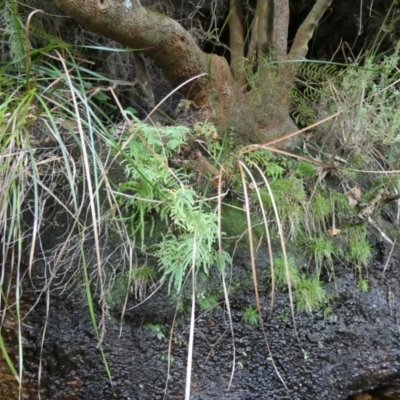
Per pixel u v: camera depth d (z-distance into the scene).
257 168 1.14
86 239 1.11
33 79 1.17
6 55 1.42
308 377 1.10
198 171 1.19
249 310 1.10
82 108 1.25
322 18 1.65
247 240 1.12
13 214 0.99
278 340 1.10
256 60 1.33
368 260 1.19
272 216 1.15
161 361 1.08
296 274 1.12
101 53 1.52
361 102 1.25
